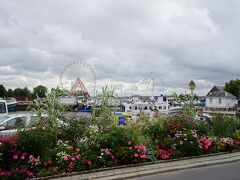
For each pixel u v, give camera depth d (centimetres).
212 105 6969
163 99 3195
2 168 784
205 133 1296
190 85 1681
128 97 3659
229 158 1085
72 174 820
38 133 880
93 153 920
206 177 835
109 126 1227
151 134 1208
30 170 800
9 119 1229
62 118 1120
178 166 942
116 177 805
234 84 7906
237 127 1475
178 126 1238
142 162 969
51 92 1116
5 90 9250
